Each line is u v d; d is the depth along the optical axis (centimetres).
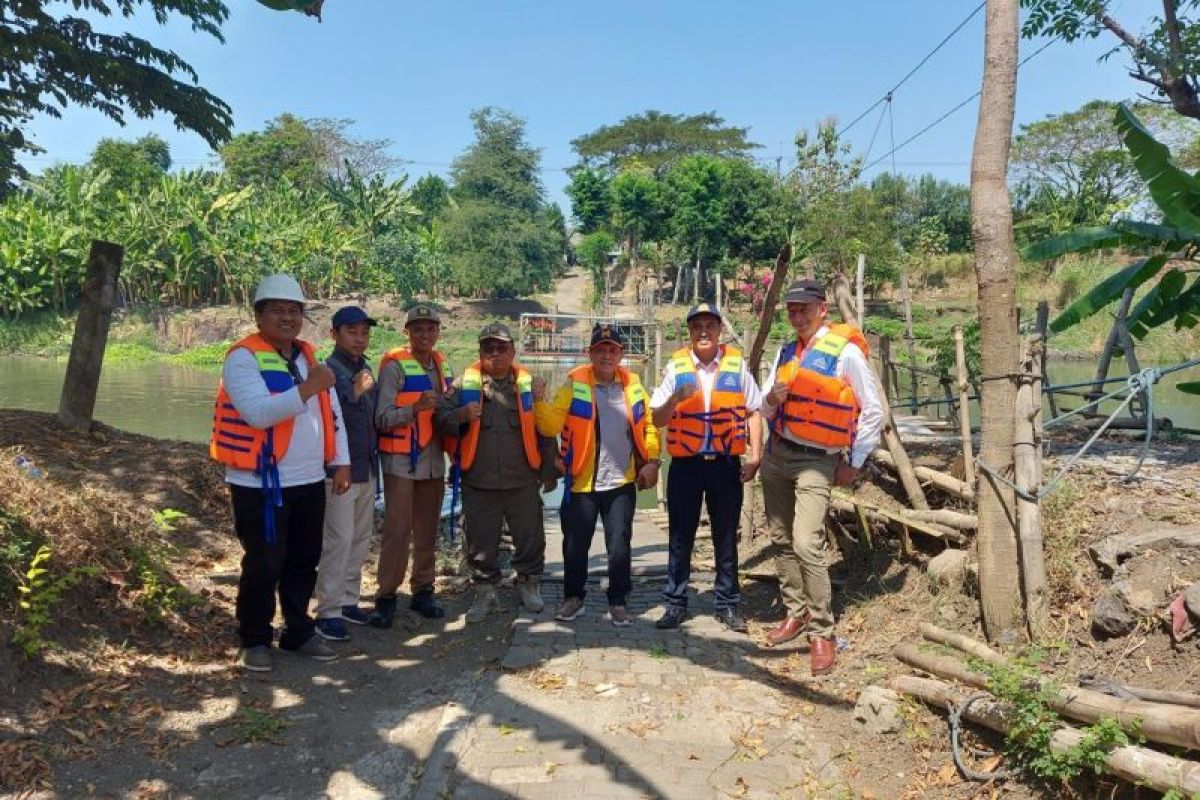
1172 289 783
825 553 648
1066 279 3562
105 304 768
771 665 492
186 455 733
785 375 502
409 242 5294
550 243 5722
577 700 439
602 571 689
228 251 4778
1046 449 671
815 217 4269
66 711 383
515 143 5912
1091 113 4334
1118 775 314
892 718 400
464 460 551
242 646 469
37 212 4544
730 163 5403
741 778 368
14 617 405
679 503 540
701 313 525
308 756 388
